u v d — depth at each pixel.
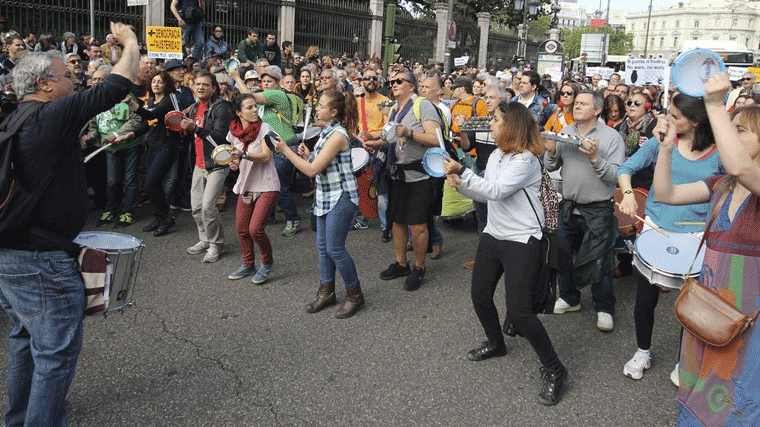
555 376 3.33
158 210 6.18
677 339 4.18
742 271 2.47
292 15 15.58
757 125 2.46
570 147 4.16
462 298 4.77
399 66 9.28
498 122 3.31
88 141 6.06
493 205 3.39
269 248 4.89
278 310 4.44
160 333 4.03
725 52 23.00
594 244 4.10
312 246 5.98
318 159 3.99
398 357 3.79
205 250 5.68
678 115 3.34
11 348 2.75
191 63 8.40
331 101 4.02
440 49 22.42
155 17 12.21
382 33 19.11
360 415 3.17
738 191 2.51
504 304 4.72
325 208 4.14
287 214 6.30
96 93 2.49
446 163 3.18
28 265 2.50
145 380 3.46
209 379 3.48
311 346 3.90
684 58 2.55
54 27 11.18
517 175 3.19
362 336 4.06
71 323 2.60
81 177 2.64
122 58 2.56
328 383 3.47
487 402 3.33
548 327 4.31
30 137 2.39
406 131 4.49
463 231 6.76
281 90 6.37
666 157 2.76
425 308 4.55
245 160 4.73
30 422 2.56
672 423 3.19
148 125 5.95
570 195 4.17
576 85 6.02
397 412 3.21
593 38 29.34
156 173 5.97
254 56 10.98
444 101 7.48
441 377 3.57
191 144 7.40
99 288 2.71
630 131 6.39
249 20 14.73
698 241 3.39
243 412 3.18
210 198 5.23
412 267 5.41
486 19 25.56
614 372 3.70
